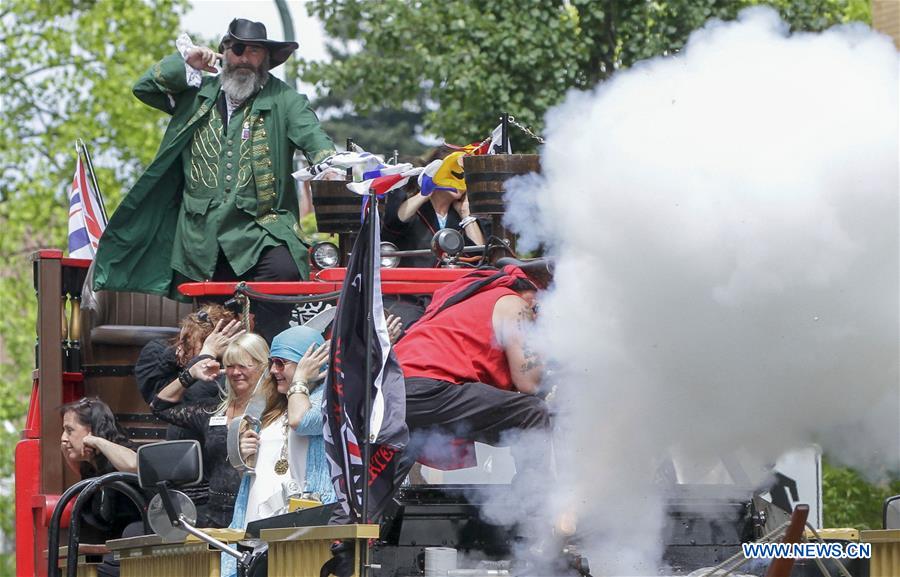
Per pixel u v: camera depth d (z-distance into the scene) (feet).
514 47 80.23
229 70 49.24
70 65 114.11
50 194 113.09
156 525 33.76
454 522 32.99
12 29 114.42
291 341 38.47
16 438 113.60
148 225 49.65
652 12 78.84
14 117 114.93
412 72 88.69
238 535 33.71
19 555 47.06
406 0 88.38
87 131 112.47
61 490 46.65
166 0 115.75
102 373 48.91
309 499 36.83
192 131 49.55
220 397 42.78
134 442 48.01
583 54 79.66
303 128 49.29
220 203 48.91
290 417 37.58
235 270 48.55
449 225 45.98
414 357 33.60
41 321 48.16
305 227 102.22
